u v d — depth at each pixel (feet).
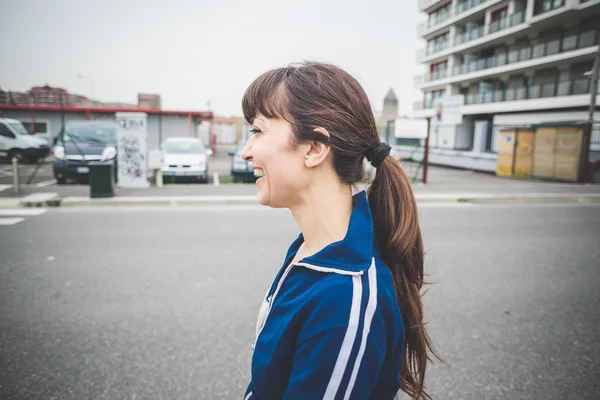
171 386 8.41
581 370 9.20
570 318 11.74
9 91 96.84
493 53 118.83
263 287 13.70
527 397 8.29
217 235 20.88
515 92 102.27
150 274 14.80
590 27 87.25
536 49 98.53
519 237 21.63
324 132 2.44
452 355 9.78
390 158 3.04
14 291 13.02
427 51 152.46
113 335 10.36
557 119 89.66
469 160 76.89
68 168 37.50
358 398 2.22
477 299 13.06
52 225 22.65
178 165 41.22
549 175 53.11
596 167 49.70
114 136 40.70
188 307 12.06
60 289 13.25
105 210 27.81
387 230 2.94
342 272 2.36
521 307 12.48
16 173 31.99
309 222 2.68
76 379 8.56
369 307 2.27
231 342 10.12
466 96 120.98
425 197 34.99
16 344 9.84
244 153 2.74
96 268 15.38
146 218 25.12
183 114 88.38
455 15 131.23
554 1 90.07
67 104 102.58
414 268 3.06
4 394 8.04
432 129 114.21
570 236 22.00
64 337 10.21
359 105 2.61
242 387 8.43
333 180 2.64
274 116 2.58
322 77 2.57
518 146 57.67
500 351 9.97
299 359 2.27
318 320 2.25
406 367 3.34
